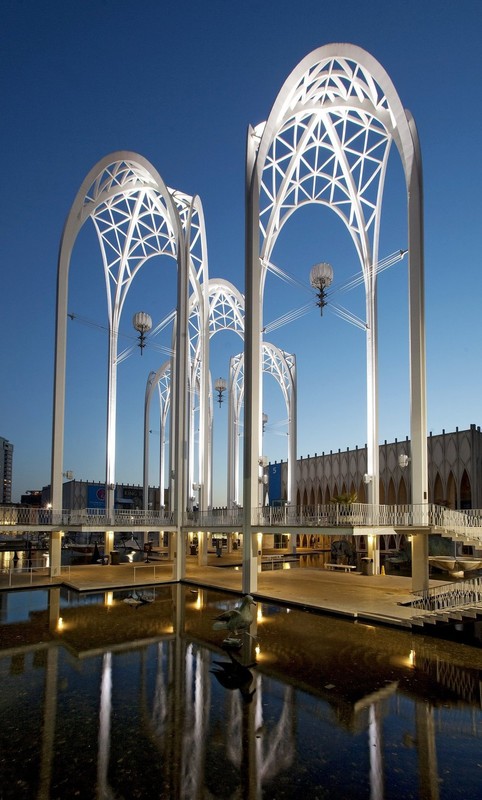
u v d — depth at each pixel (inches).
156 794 316.2
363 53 1000.2
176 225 1301.7
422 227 965.2
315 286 1077.1
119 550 1793.8
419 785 328.2
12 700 462.3
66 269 1272.1
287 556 1721.2
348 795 316.5
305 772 343.3
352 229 1392.7
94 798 311.7
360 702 454.9
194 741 385.1
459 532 863.7
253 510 990.4
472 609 679.7
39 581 1103.6
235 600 943.0
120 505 3193.9
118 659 583.2
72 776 336.5
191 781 331.0
